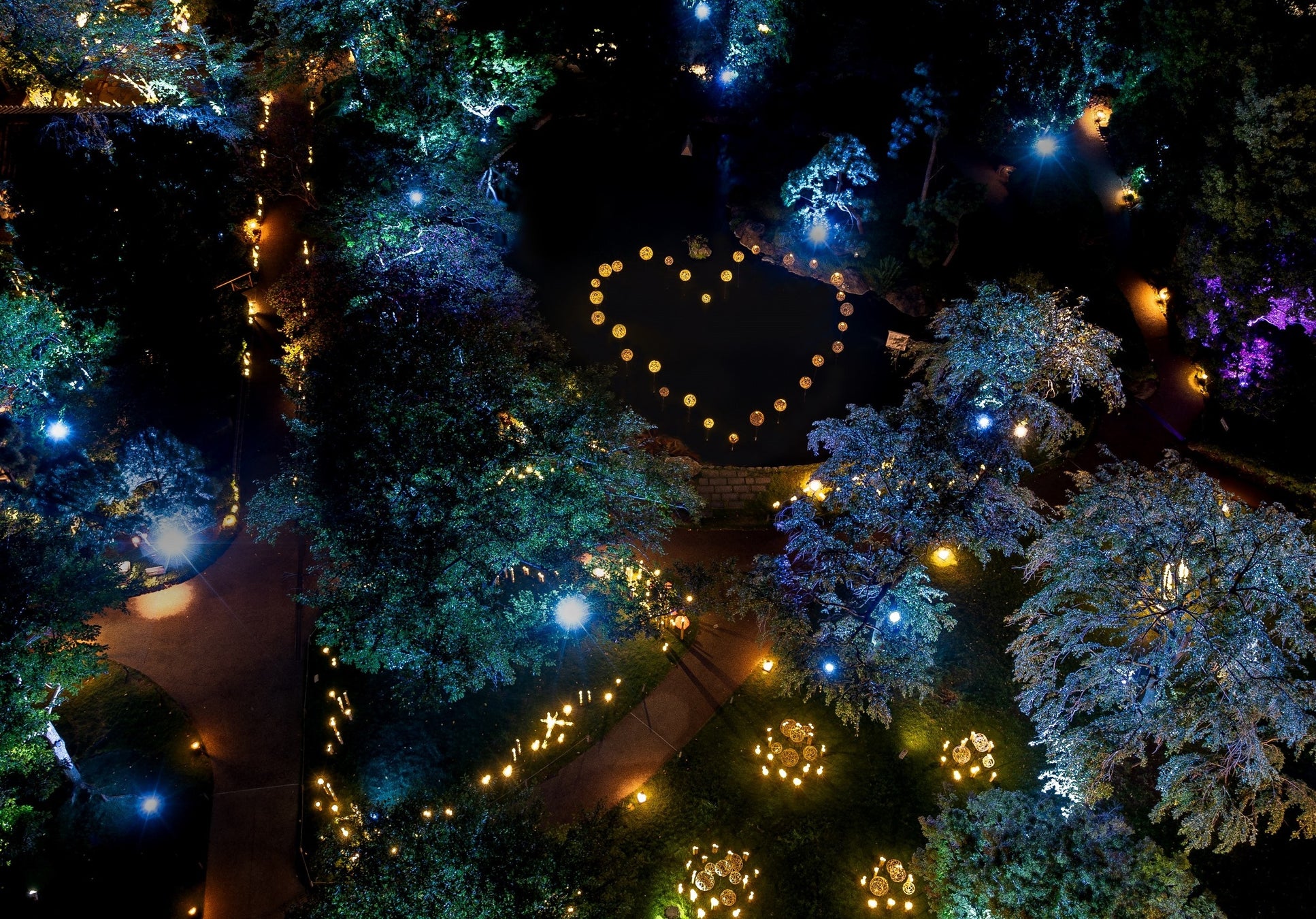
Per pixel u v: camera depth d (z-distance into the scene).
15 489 28.52
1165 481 25.86
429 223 37.44
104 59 42.88
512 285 37.16
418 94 41.84
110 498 30.47
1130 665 23.56
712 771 27.98
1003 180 46.50
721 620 31.72
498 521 25.91
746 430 39.22
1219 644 22.22
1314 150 31.42
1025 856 23.00
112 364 35.69
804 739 28.44
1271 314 33.88
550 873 21.48
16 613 22.98
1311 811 22.80
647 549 32.88
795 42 50.88
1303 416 35.50
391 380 28.03
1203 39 36.03
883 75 52.38
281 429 37.62
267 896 25.22
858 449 28.08
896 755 28.31
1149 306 41.47
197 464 32.72
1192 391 38.66
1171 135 39.78
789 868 25.98
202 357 38.62
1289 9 33.41
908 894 25.20
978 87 45.84
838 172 42.78
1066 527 25.42
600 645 30.84
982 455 28.59
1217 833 25.73
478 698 29.39
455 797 24.62
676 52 52.78
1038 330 28.66
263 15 44.38
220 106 43.59
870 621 27.98
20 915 24.36
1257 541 23.14
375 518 25.92
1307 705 22.20
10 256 32.78
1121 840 23.16
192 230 39.28
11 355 26.75
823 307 44.34
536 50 45.72
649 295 44.97
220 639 30.98
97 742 28.08
